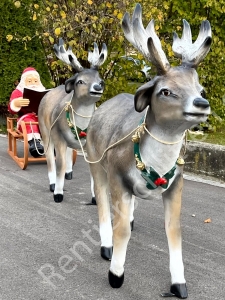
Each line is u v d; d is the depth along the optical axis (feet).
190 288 11.16
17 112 23.54
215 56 26.86
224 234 14.66
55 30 23.99
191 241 14.06
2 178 21.03
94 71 16.22
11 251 13.19
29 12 31.42
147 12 24.64
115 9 25.07
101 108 12.32
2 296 10.76
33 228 14.97
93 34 25.85
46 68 32.12
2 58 31.65
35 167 23.22
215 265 12.43
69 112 16.65
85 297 10.73
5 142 29.45
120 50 26.27
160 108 8.86
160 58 8.84
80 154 26.58
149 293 10.89
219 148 20.90
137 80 29.37
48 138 18.78
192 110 8.20
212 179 21.20
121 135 10.39
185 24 9.79
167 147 9.37
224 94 27.86
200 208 17.15
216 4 25.66
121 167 10.17
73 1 26.00
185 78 8.74
